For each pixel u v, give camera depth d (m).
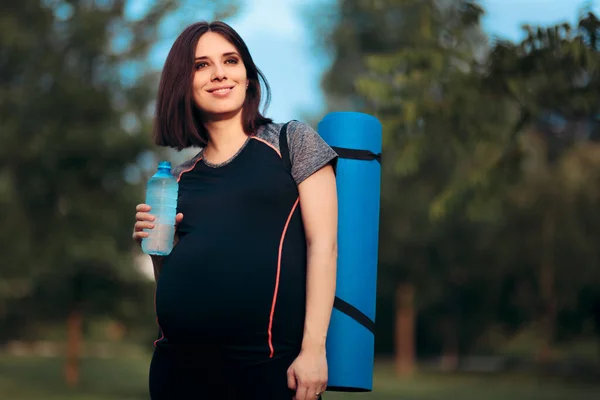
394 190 27.56
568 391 21.09
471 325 34.91
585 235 25.91
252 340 2.23
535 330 33.38
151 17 20.84
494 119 7.21
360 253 2.56
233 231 2.28
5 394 18.95
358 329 2.50
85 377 25.25
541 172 25.59
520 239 26.97
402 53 6.98
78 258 20.64
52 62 20.34
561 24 5.89
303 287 2.27
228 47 2.40
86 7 20.89
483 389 21.78
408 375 30.36
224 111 2.37
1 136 20.05
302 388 2.16
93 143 20.12
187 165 2.48
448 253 28.42
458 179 7.55
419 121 6.93
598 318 28.50
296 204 2.30
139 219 2.39
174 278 2.31
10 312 24.00
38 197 20.84
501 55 6.40
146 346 38.47
